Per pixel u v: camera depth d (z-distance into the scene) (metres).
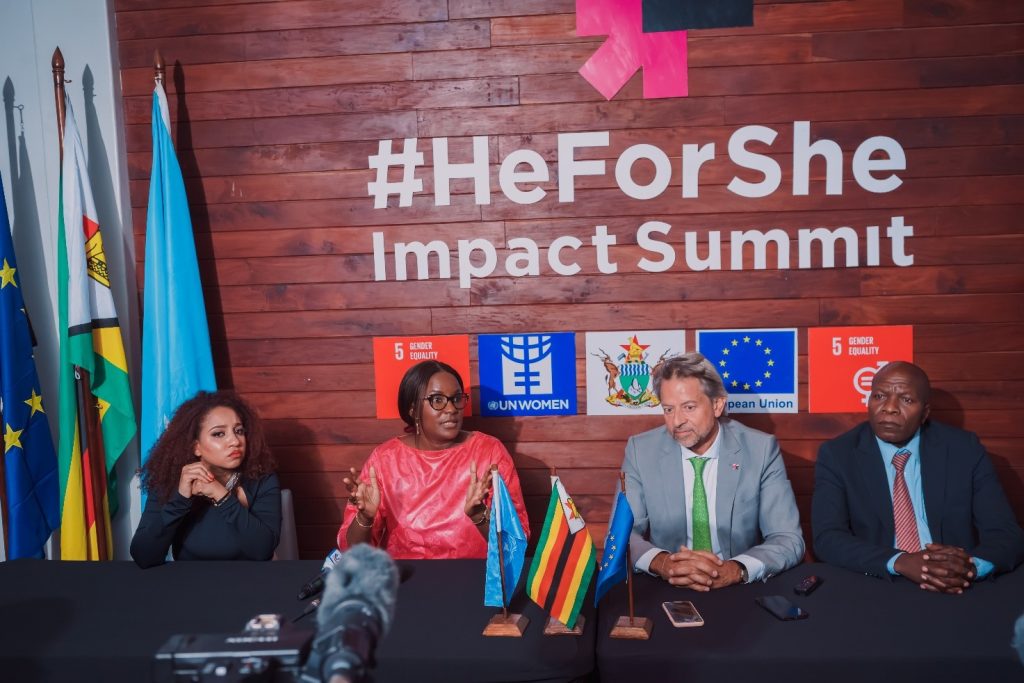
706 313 3.28
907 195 3.17
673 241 3.26
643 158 3.24
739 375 3.29
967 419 3.23
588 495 3.37
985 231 3.16
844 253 3.21
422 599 2.07
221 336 3.45
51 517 3.18
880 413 2.57
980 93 3.11
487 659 1.73
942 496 2.56
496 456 2.86
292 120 3.34
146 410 3.20
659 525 2.60
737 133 3.20
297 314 3.42
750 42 3.17
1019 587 2.06
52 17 3.30
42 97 3.34
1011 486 3.23
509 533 1.97
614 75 3.21
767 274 3.25
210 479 2.53
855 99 3.15
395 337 3.39
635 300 3.30
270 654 1.06
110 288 3.31
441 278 3.35
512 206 3.30
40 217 3.38
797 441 3.29
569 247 3.30
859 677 1.68
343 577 1.09
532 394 3.37
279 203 3.38
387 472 2.84
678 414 2.51
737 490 2.55
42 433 3.17
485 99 3.27
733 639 1.79
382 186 3.32
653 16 3.19
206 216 3.40
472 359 3.38
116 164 3.35
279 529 2.68
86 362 3.10
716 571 2.11
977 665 1.67
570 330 3.33
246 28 3.32
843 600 2.00
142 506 3.40
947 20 3.10
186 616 2.00
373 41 3.29
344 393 3.43
